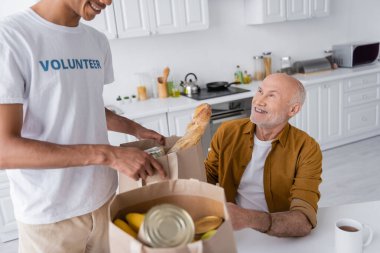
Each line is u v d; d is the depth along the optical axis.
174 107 3.05
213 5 3.67
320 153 1.33
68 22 1.09
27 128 1.04
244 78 3.88
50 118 1.05
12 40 0.96
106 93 3.35
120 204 0.66
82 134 1.13
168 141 1.22
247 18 3.83
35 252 1.13
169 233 0.55
